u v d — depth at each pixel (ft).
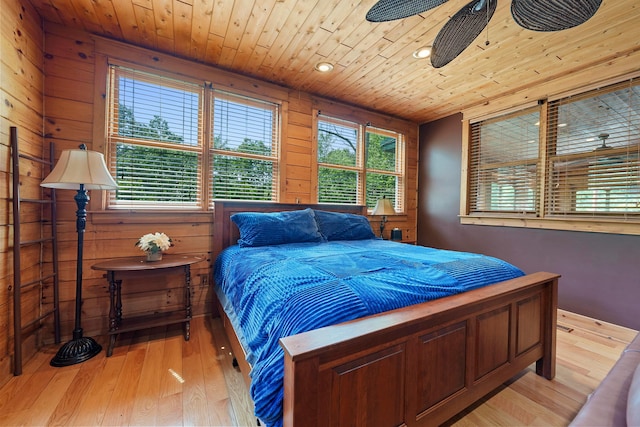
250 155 9.73
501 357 4.87
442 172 13.01
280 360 3.12
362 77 9.53
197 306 8.66
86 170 5.71
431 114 12.86
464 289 4.62
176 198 8.55
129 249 7.74
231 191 9.45
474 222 11.61
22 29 5.93
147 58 8.03
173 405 4.69
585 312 8.53
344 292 3.81
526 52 7.82
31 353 6.20
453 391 4.15
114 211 7.54
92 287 7.33
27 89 6.14
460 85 9.99
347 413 3.10
